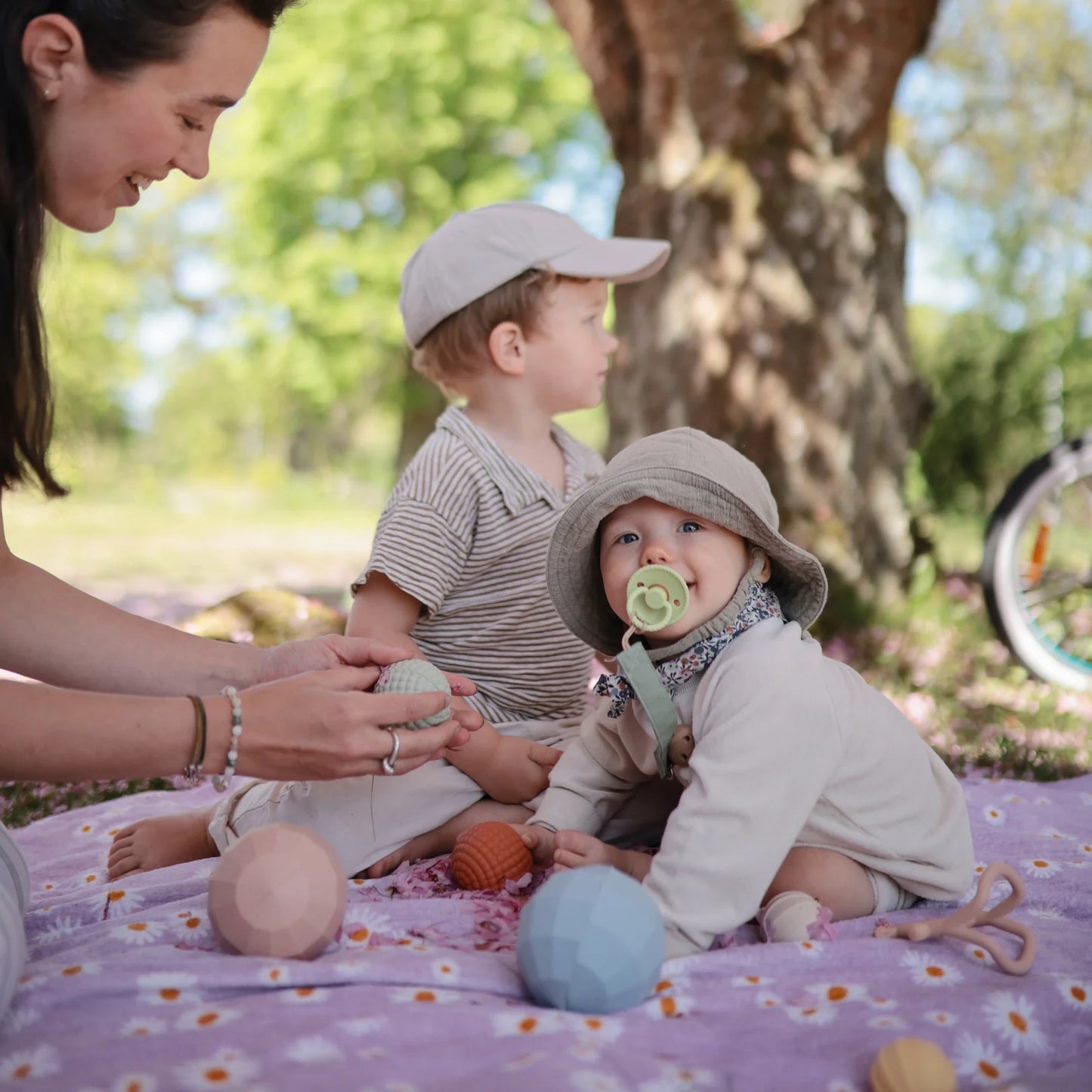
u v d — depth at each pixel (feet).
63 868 7.20
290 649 5.96
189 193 66.03
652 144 17.30
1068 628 14.24
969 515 26.11
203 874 6.39
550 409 7.91
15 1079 4.03
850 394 16.62
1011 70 28.50
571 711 7.64
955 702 12.36
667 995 4.75
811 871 5.62
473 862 6.03
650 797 6.49
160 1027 4.38
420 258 8.03
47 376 5.43
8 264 5.09
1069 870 6.56
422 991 4.69
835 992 4.81
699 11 16.53
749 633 5.67
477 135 48.60
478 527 7.11
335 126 46.68
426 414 51.62
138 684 5.83
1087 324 26.27
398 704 5.11
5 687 4.75
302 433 101.50
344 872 5.21
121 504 61.98
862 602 16.22
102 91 5.08
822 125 16.80
